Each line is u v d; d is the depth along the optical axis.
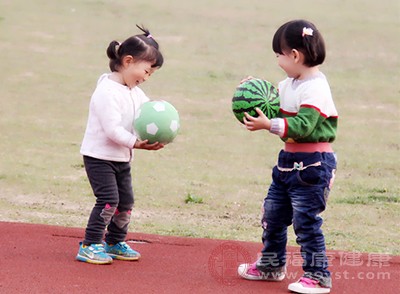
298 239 13.48
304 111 12.88
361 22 64.06
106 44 54.50
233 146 32.25
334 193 25.08
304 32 12.98
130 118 14.68
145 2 68.94
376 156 31.08
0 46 51.62
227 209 22.88
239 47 55.09
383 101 42.28
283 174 13.52
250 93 13.06
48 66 47.59
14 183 25.14
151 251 16.27
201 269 14.91
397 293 13.81
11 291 12.87
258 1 71.62
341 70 49.50
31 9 63.22
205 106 40.00
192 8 67.56
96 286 13.31
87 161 14.77
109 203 14.66
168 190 24.83
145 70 14.60
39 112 37.44
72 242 16.56
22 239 16.62
